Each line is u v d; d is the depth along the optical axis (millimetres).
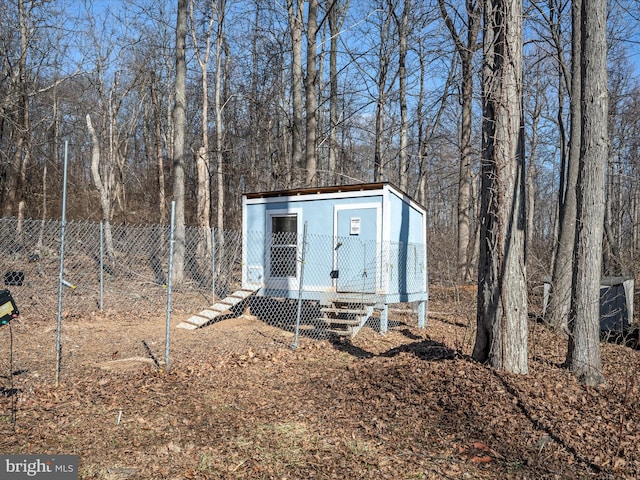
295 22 17484
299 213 11266
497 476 4160
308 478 4035
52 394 5523
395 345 9547
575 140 11562
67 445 4344
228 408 5574
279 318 12078
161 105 31344
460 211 19484
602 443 4727
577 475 4188
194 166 29234
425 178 26984
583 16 6641
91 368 6746
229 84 25469
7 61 19250
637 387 6207
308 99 16344
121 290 14039
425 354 7750
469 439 4840
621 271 16844
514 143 6574
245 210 11969
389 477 4109
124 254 17609
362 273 10453
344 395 6148
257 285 11641
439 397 5781
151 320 11125
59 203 23938
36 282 13305
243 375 6918
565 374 6602
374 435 4953
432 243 21562
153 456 4242
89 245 17344
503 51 6516
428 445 4746
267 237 11625
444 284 18594
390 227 10367
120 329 9859
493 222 6645
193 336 9477
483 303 6773
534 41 14188
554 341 9836
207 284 15922
